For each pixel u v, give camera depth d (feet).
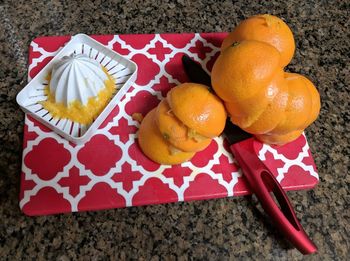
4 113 1.11
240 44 0.93
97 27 1.30
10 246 0.96
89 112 1.10
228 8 1.42
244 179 1.11
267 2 1.46
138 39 1.29
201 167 1.11
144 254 0.99
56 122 1.09
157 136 1.01
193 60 1.27
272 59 0.90
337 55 1.39
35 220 1.00
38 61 1.20
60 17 1.30
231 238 1.04
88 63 1.07
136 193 1.05
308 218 1.10
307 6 1.48
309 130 1.23
